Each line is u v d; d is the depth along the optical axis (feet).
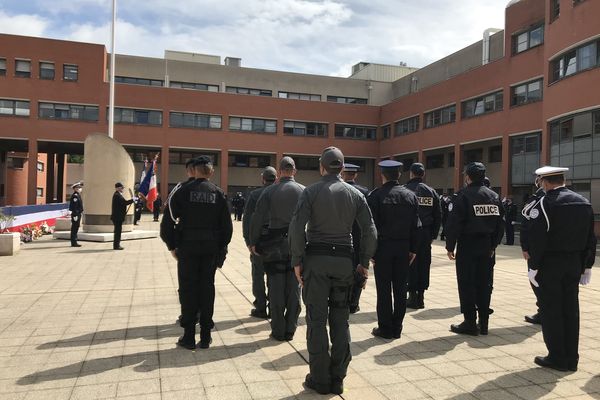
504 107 98.68
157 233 58.85
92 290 25.75
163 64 144.15
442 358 15.70
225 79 149.69
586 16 68.08
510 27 97.66
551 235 14.76
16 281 28.19
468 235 18.38
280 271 17.43
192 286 16.34
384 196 17.99
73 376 13.71
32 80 121.70
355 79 162.30
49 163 140.67
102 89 126.21
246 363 14.96
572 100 71.20
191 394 12.60
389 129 146.72
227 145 137.69
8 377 13.60
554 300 14.83
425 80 147.64
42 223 64.08
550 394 12.89
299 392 12.84
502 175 98.99
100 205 54.75
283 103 142.72
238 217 110.01
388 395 12.75
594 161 67.82
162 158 132.57
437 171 131.54
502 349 16.67
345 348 13.00
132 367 14.48
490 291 18.61
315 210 13.23
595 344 17.26
